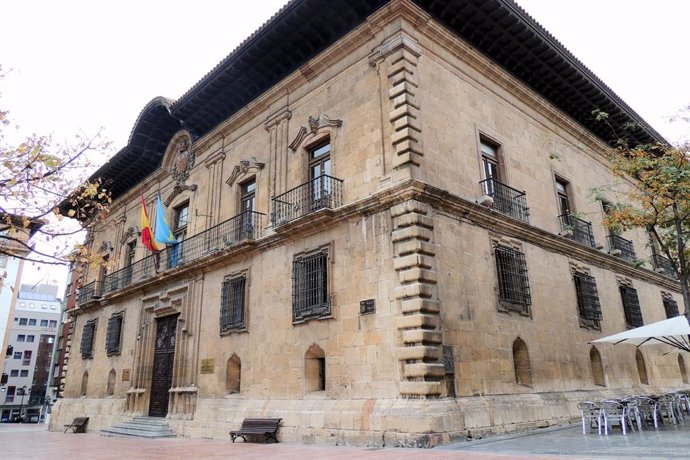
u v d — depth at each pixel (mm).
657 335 12734
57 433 23047
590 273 18609
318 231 14672
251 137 18938
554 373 15141
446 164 14000
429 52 14922
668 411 14312
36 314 95625
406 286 11961
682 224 15484
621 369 18531
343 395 12781
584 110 20734
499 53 17172
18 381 90562
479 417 11695
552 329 15719
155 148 24656
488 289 13805
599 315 18016
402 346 11734
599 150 22312
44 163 9227
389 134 13664
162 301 21047
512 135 17234
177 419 17828
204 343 18000
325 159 15719
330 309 13562
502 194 15773
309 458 9742
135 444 15031
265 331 15578
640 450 8547
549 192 18094
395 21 14422
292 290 14922
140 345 21547
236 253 17219
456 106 15188
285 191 16547
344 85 15539
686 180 13305
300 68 16891
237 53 17297
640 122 21953
